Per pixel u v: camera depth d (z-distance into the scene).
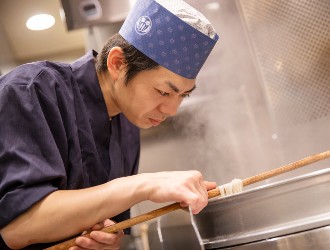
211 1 2.21
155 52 1.34
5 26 2.76
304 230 1.26
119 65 1.38
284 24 2.12
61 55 3.08
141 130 2.26
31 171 1.16
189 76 1.37
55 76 1.38
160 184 1.16
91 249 1.22
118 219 1.61
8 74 1.34
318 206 1.28
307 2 2.08
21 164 1.18
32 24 2.78
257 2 2.15
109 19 2.19
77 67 1.49
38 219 1.15
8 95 1.24
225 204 1.34
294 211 1.29
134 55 1.34
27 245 1.21
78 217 1.16
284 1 2.11
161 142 2.25
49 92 1.32
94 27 2.25
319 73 2.08
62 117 1.36
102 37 2.25
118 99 1.42
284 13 2.12
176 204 1.24
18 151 1.19
